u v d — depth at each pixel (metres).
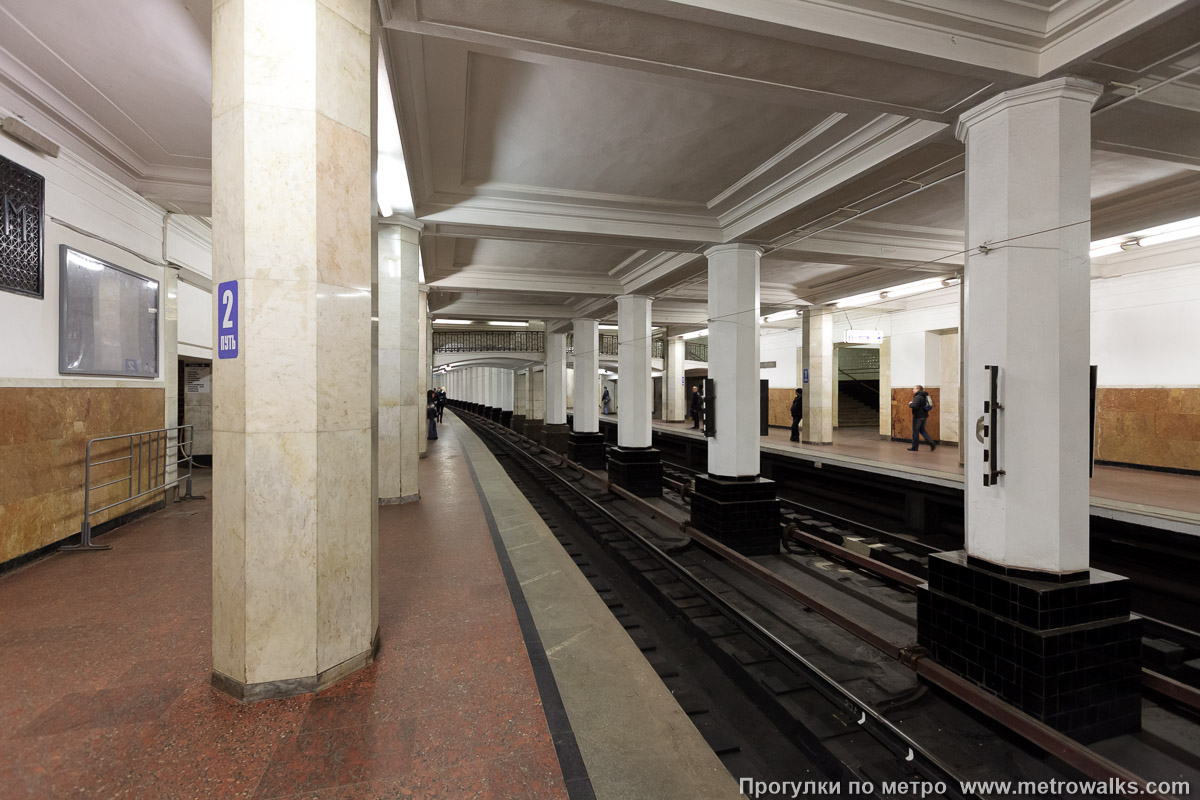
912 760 3.10
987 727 3.35
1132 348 9.58
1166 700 3.63
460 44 3.57
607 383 39.09
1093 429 3.33
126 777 1.87
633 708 2.38
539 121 4.70
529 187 6.11
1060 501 3.25
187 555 4.49
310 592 2.39
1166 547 5.97
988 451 3.41
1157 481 8.30
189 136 5.07
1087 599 3.21
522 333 25.25
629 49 3.14
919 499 8.96
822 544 7.01
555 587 3.82
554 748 2.06
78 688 2.43
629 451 11.07
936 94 3.53
